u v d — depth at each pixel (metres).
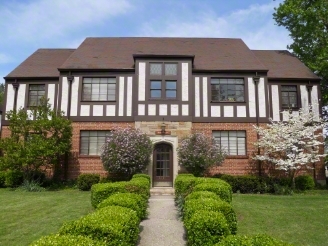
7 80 14.20
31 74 14.33
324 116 16.44
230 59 14.77
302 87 14.30
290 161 12.02
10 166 11.80
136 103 13.21
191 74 13.48
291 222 6.71
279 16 17.05
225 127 13.41
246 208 7.85
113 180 12.27
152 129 13.03
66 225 3.33
